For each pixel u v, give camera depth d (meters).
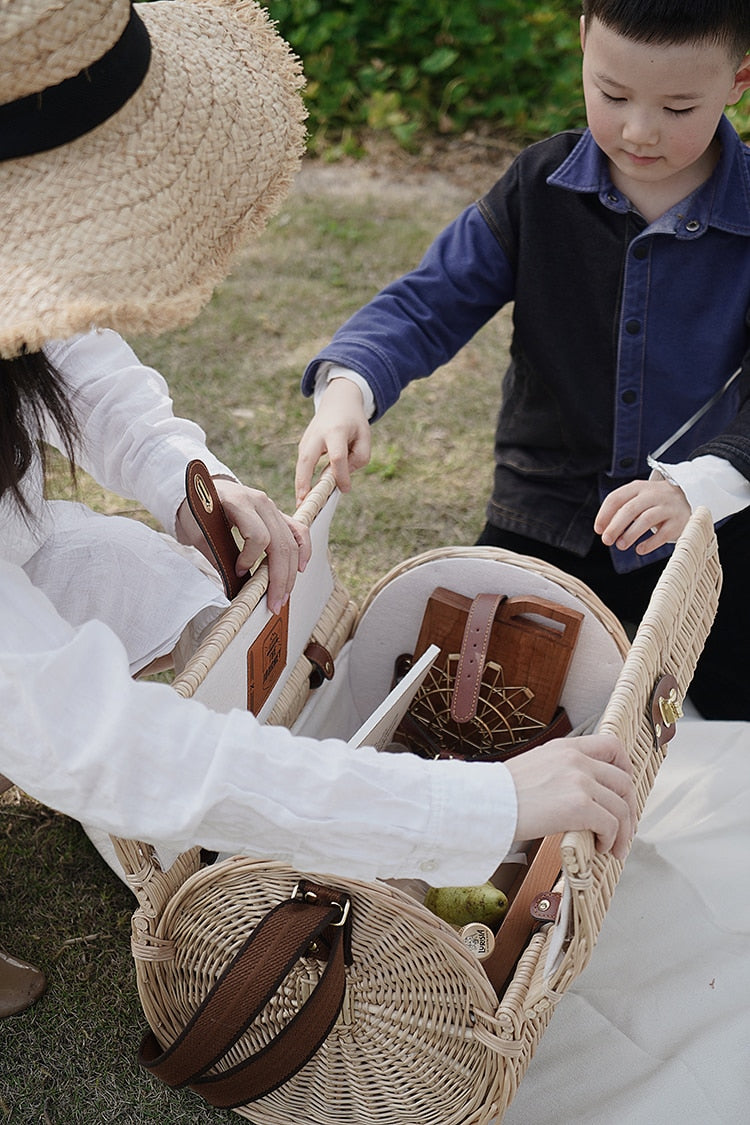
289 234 3.72
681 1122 1.47
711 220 1.81
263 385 3.06
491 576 1.72
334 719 1.87
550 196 1.89
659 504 1.63
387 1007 1.35
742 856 1.84
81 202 1.01
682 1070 1.52
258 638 1.45
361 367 1.86
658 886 1.80
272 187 1.26
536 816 1.10
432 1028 1.33
